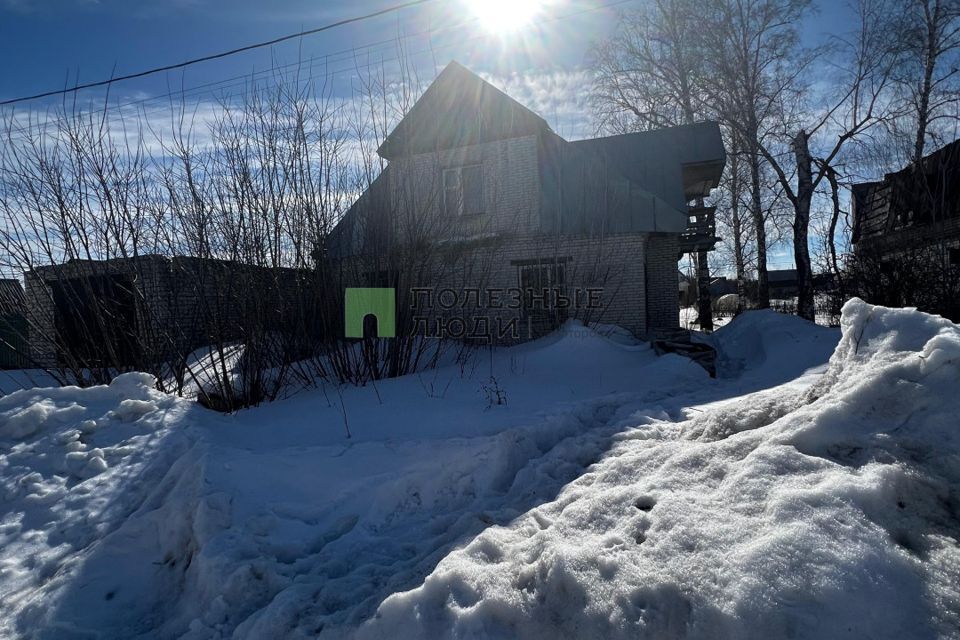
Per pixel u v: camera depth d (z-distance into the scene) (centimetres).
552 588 217
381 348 767
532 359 900
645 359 916
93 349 702
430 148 1172
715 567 205
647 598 202
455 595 225
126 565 330
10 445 434
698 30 1678
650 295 1520
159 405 509
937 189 1616
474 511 337
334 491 382
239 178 694
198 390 693
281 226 712
